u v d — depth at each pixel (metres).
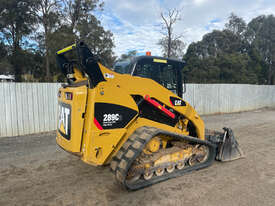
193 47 33.31
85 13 19.73
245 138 6.65
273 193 3.22
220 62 31.81
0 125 6.97
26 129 7.38
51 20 17.95
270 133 7.35
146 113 3.74
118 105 3.14
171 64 4.28
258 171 4.07
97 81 2.95
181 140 3.93
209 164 4.21
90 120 2.92
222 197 3.11
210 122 9.83
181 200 3.03
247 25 38.81
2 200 3.07
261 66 36.25
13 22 18.55
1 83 6.91
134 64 3.71
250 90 15.12
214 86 12.84
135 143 3.13
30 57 19.95
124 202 2.99
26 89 7.32
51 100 7.84
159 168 3.54
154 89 3.65
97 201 3.03
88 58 2.86
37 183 3.62
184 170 3.88
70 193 3.28
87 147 2.94
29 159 4.80
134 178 3.31
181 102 4.03
